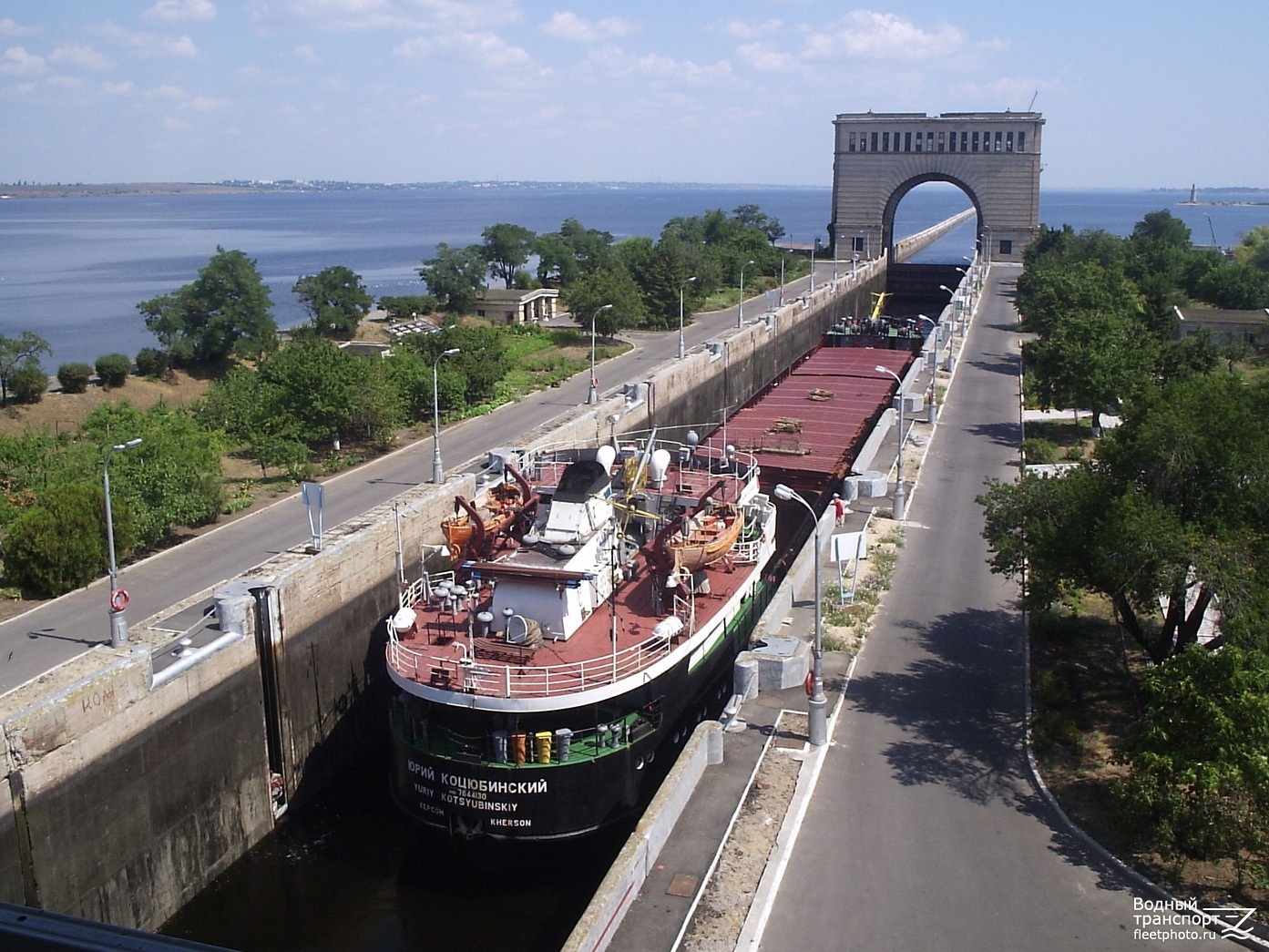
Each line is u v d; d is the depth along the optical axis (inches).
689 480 1711.4
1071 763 1066.7
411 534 1609.3
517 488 1535.4
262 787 1278.3
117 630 1151.6
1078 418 2564.0
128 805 1074.7
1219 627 1154.0
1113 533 1066.1
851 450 2133.4
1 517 1641.2
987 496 1288.1
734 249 5423.2
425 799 1151.0
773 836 938.7
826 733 1102.4
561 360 3344.0
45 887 981.8
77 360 4530.0
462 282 4345.5
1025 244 5915.4
